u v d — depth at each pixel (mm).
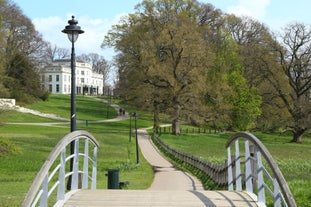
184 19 64312
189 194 9961
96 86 176000
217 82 65750
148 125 81938
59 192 8750
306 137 75438
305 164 33938
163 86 63094
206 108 62844
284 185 6129
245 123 71188
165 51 63438
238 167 11250
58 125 74312
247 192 10078
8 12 87000
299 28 66312
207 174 24453
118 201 8891
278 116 68750
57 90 157000
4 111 46031
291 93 68312
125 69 68000
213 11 80188
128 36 68062
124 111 96125
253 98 70375
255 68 69125
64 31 16047
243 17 87625
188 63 62156
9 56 88062
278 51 67312
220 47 76938
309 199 11227
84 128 68875
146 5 68062
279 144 62219
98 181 23531
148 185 21906
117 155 42125
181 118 63312
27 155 37594
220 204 8641
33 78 95438
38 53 98500
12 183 21891
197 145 56000
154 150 49812
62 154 8773
